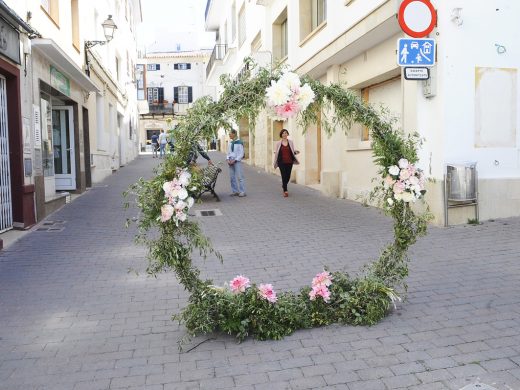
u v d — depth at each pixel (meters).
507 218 8.62
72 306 5.21
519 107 8.55
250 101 4.38
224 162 24.03
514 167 8.62
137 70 38.62
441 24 8.14
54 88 11.78
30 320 4.83
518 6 8.39
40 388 3.52
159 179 4.23
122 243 8.16
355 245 7.48
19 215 9.29
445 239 7.44
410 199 4.63
